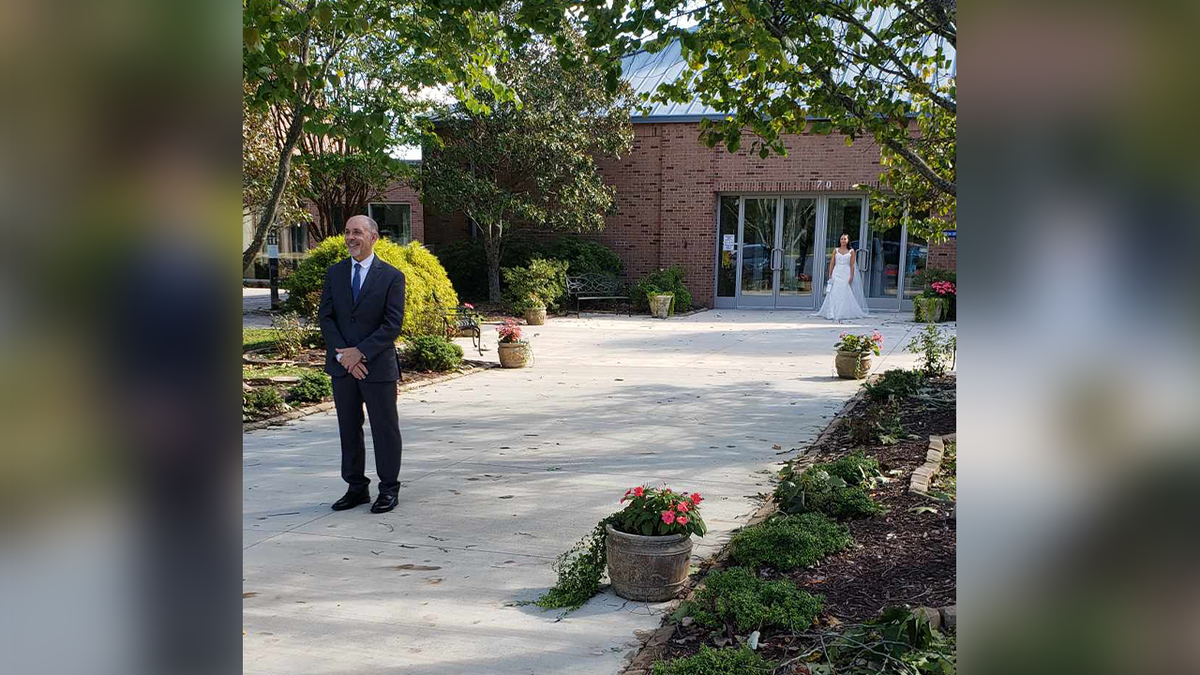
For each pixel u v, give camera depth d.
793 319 16.89
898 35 6.05
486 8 4.81
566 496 5.07
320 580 3.78
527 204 17.72
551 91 17.33
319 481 5.52
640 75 20.25
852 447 6.04
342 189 18.89
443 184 17.47
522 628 3.28
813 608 3.14
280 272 26.47
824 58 5.19
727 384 9.27
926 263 17.94
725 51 5.31
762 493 5.04
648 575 3.52
